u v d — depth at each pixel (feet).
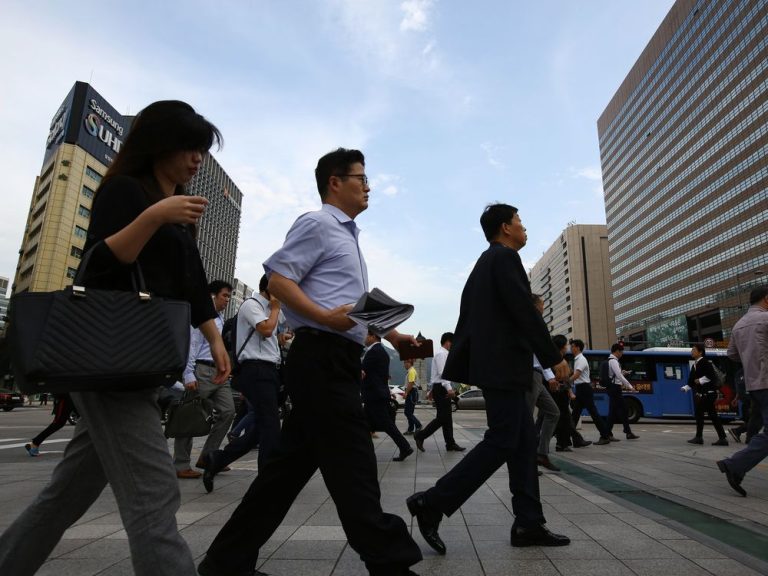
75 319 4.53
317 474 18.34
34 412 88.63
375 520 6.15
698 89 284.41
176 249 5.66
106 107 236.84
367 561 6.11
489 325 9.69
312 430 6.49
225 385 17.78
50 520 5.33
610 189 412.57
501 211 11.24
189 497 13.93
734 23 253.85
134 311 4.84
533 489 9.45
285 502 7.02
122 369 4.52
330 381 6.49
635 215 363.76
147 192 5.54
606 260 474.49
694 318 284.00
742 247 246.47
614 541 9.48
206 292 6.53
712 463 21.74
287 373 6.76
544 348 9.26
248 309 14.46
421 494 9.11
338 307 6.52
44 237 209.05
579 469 19.81
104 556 8.50
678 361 58.95
